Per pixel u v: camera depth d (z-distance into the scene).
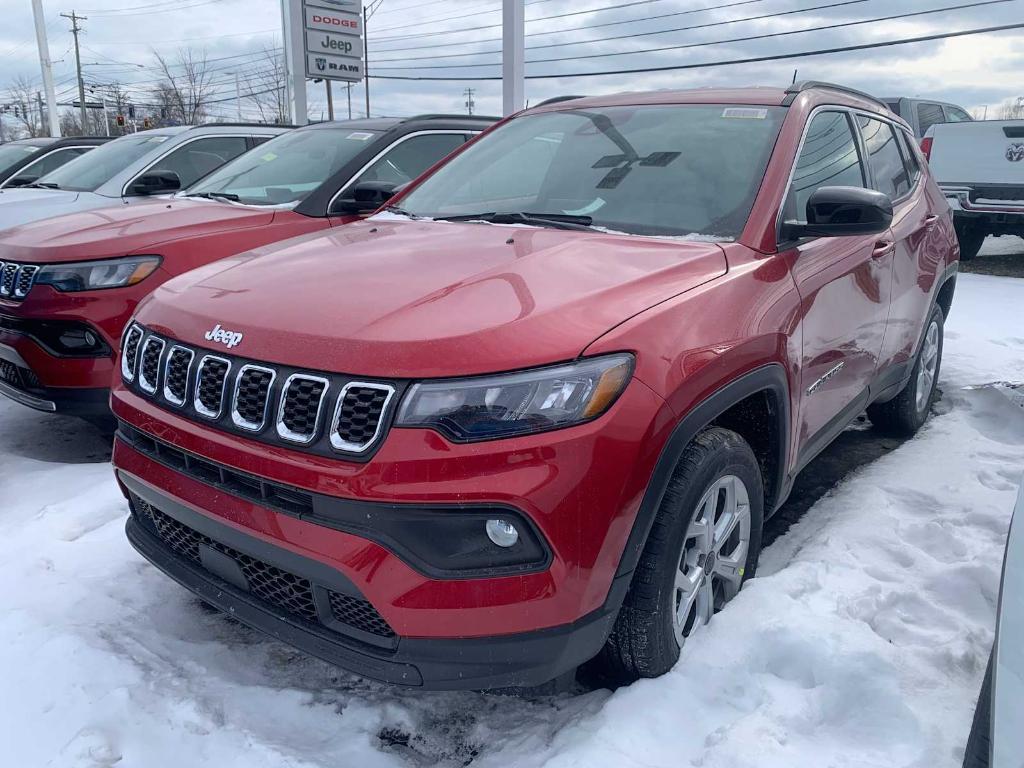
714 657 2.38
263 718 2.30
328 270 2.48
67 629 2.62
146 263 4.10
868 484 3.74
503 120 3.95
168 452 2.36
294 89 13.39
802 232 2.76
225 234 4.43
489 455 1.87
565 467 1.90
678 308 2.24
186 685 2.40
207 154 6.79
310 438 1.98
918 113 13.35
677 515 2.19
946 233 4.52
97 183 6.80
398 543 1.90
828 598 2.70
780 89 3.40
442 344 1.95
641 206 2.94
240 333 2.17
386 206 3.64
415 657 1.95
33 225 4.65
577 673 2.53
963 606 2.75
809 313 2.78
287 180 5.16
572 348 1.98
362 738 2.23
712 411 2.23
